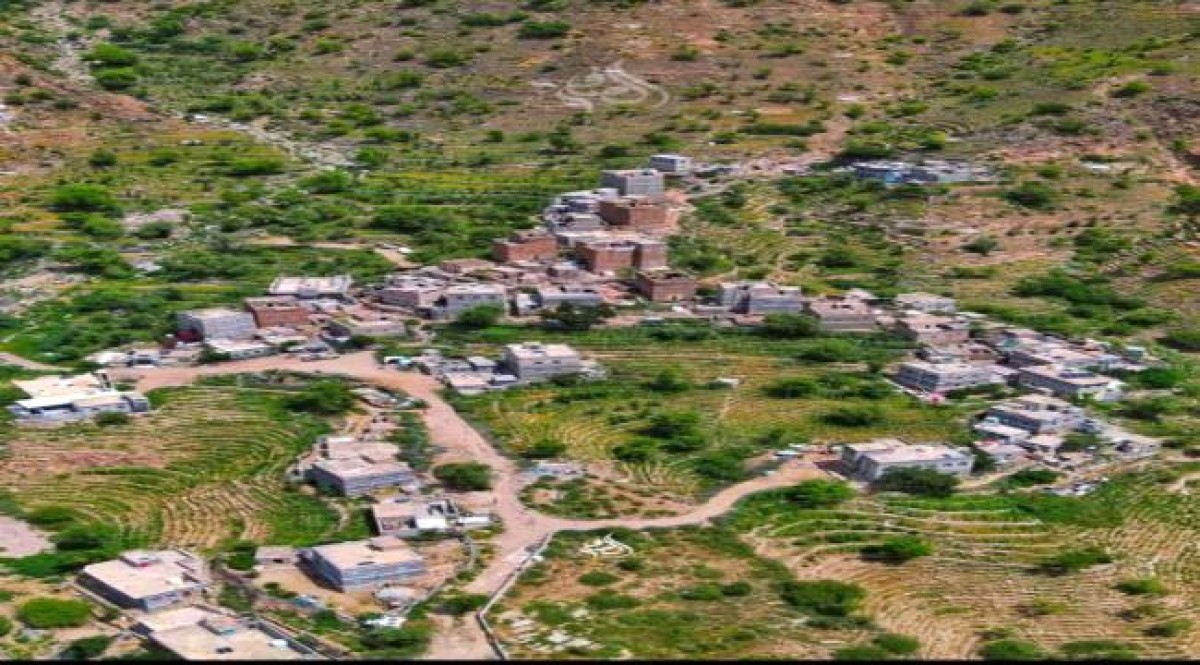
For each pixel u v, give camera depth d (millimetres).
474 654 136250
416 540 160000
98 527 163250
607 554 157875
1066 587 155750
